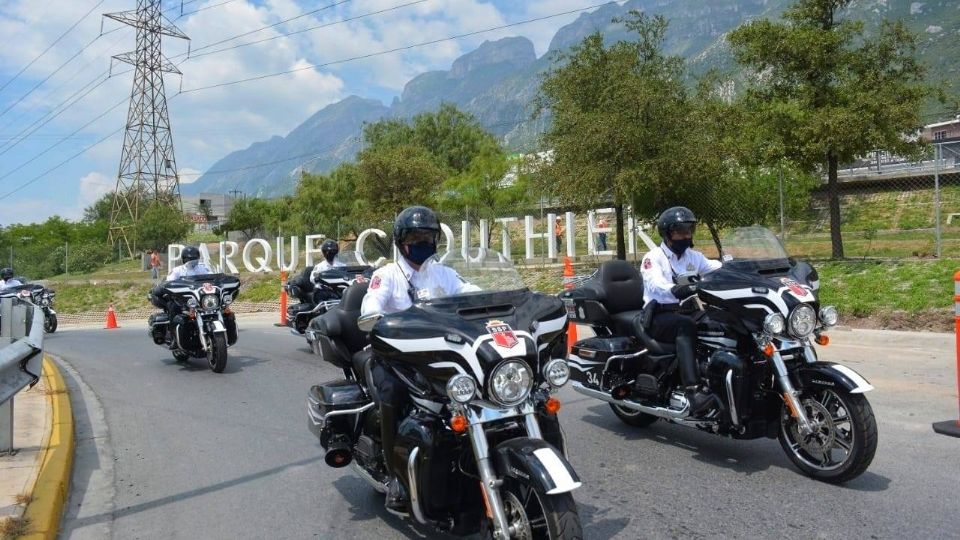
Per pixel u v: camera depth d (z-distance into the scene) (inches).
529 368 147.4
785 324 205.3
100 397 371.9
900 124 605.0
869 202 1261.1
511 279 180.5
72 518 203.2
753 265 222.8
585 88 756.6
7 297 251.8
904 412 271.4
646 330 243.8
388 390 167.8
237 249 1305.4
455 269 185.5
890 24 628.7
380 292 185.5
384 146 2052.2
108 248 2054.6
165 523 198.7
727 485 208.7
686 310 229.8
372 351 179.3
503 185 1242.0
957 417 262.2
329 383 203.6
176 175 2571.4
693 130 681.0
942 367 345.1
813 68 636.7
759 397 215.2
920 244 802.8
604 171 692.7
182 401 355.3
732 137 672.4
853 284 520.4
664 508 193.6
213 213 4244.6
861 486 201.6
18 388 200.7
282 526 193.8
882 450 230.4
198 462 253.3
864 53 636.1
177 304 441.7
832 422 203.2
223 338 423.5
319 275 491.8
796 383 209.3
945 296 458.0
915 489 197.3
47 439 260.5
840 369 200.5
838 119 594.9
